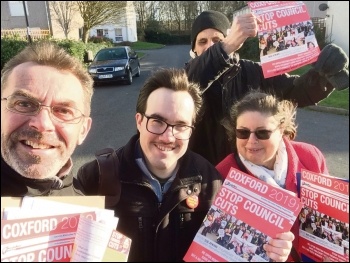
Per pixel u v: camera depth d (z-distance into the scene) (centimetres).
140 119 143
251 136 164
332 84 178
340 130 614
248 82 210
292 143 188
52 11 1295
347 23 1202
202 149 215
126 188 139
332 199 129
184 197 138
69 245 104
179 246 137
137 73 716
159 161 135
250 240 119
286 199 119
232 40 176
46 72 117
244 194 124
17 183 115
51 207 104
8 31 1268
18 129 113
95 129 572
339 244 128
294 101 210
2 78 120
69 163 129
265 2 175
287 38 173
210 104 207
